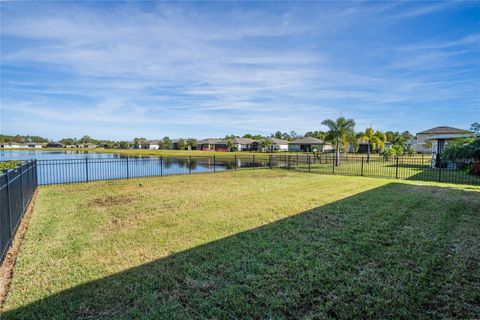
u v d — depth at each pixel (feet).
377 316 7.61
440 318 7.53
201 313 7.81
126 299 8.58
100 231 15.31
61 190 28.91
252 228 15.81
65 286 9.41
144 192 27.84
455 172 48.55
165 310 7.95
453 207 20.36
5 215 12.43
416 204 21.49
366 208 20.36
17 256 12.00
